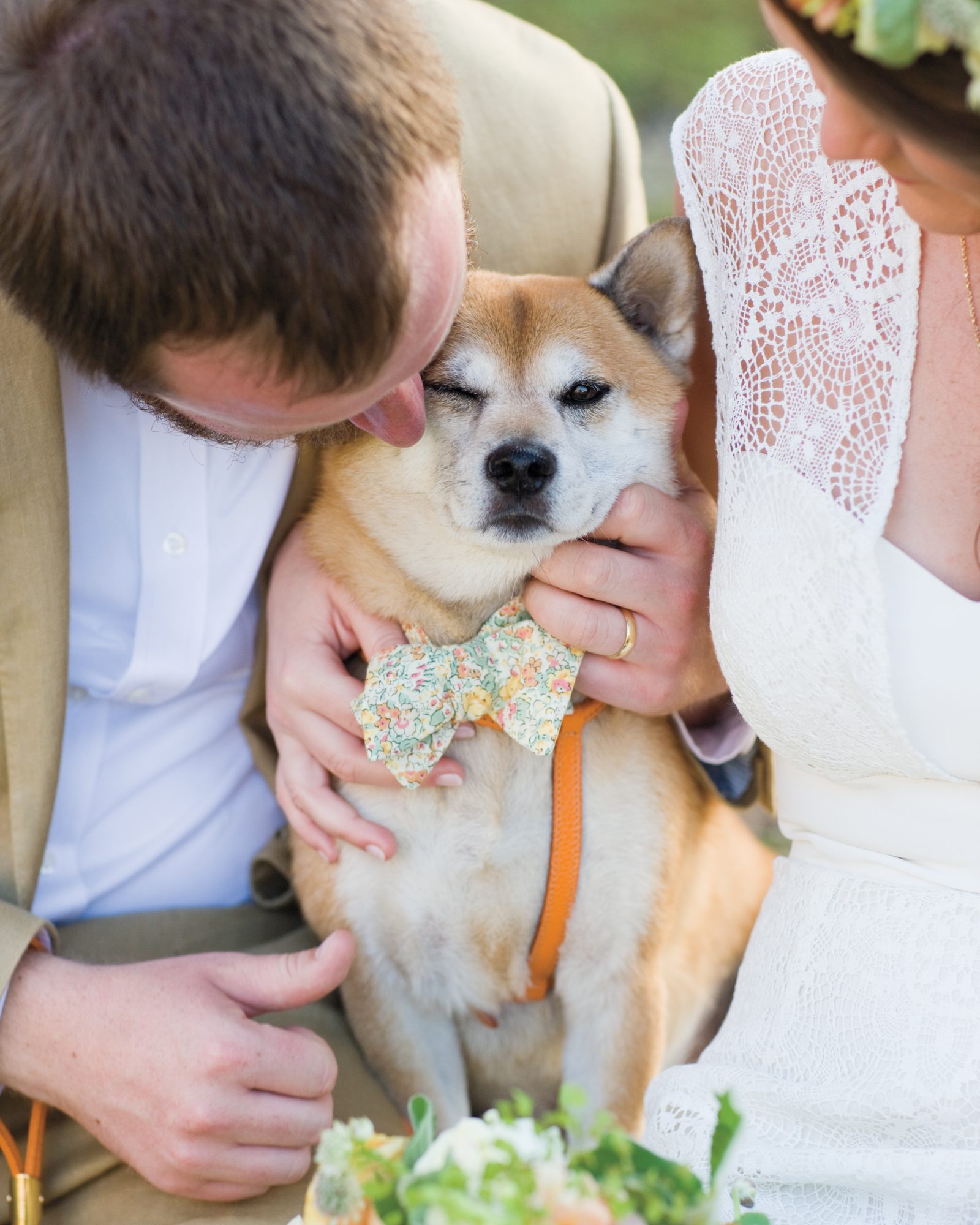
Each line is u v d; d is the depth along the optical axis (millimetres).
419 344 1396
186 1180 1653
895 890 1571
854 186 1601
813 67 1179
